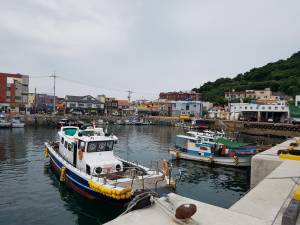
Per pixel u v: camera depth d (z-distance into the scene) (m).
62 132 20.34
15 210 13.12
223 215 4.28
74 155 16.73
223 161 24.48
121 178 13.30
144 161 26.95
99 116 82.81
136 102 120.81
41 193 15.51
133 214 4.05
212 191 17.38
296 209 4.38
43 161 24.20
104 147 15.77
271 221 4.46
